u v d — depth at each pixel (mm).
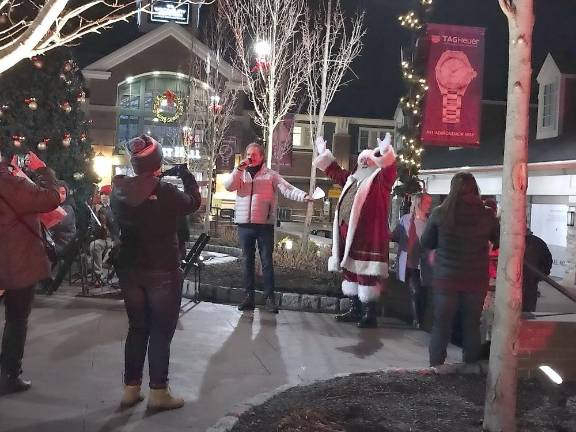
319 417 4598
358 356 7168
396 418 4758
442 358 6211
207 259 13750
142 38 32750
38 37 6043
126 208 4941
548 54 20578
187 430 4695
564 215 18531
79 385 5594
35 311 8320
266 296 9289
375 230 8344
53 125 14125
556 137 19766
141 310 5113
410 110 15820
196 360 6594
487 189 21969
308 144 38812
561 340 5895
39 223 5340
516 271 4328
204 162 30234
